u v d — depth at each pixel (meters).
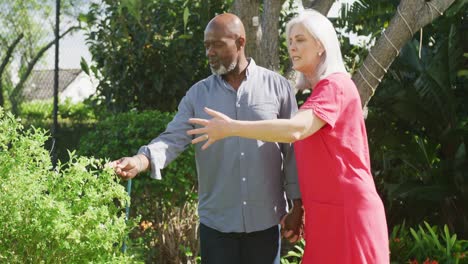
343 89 2.61
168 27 7.09
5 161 2.63
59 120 7.86
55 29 7.59
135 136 4.60
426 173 6.13
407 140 6.64
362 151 2.67
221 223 3.05
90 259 2.57
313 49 2.69
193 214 4.72
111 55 7.04
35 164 2.75
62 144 7.47
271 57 4.84
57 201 2.60
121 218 2.65
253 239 3.08
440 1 4.31
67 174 2.71
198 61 7.22
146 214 4.67
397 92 6.36
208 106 3.07
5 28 8.24
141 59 6.99
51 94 8.30
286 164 3.07
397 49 4.41
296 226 3.09
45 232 2.47
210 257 3.10
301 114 2.51
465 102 7.08
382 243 2.63
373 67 4.46
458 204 6.09
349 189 2.62
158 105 7.21
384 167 6.66
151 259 4.64
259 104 3.04
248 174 3.03
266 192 3.05
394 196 5.81
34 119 8.02
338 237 2.64
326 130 2.60
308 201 2.74
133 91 7.10
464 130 6.20
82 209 2.63
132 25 7.00
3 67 8.22
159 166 2.96
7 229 2.49
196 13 7.12
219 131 2.39
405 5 4.36
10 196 2.49
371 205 2.63
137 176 4.42
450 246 4.75
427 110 6.33
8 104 8.31
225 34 2.97
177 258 4.66
